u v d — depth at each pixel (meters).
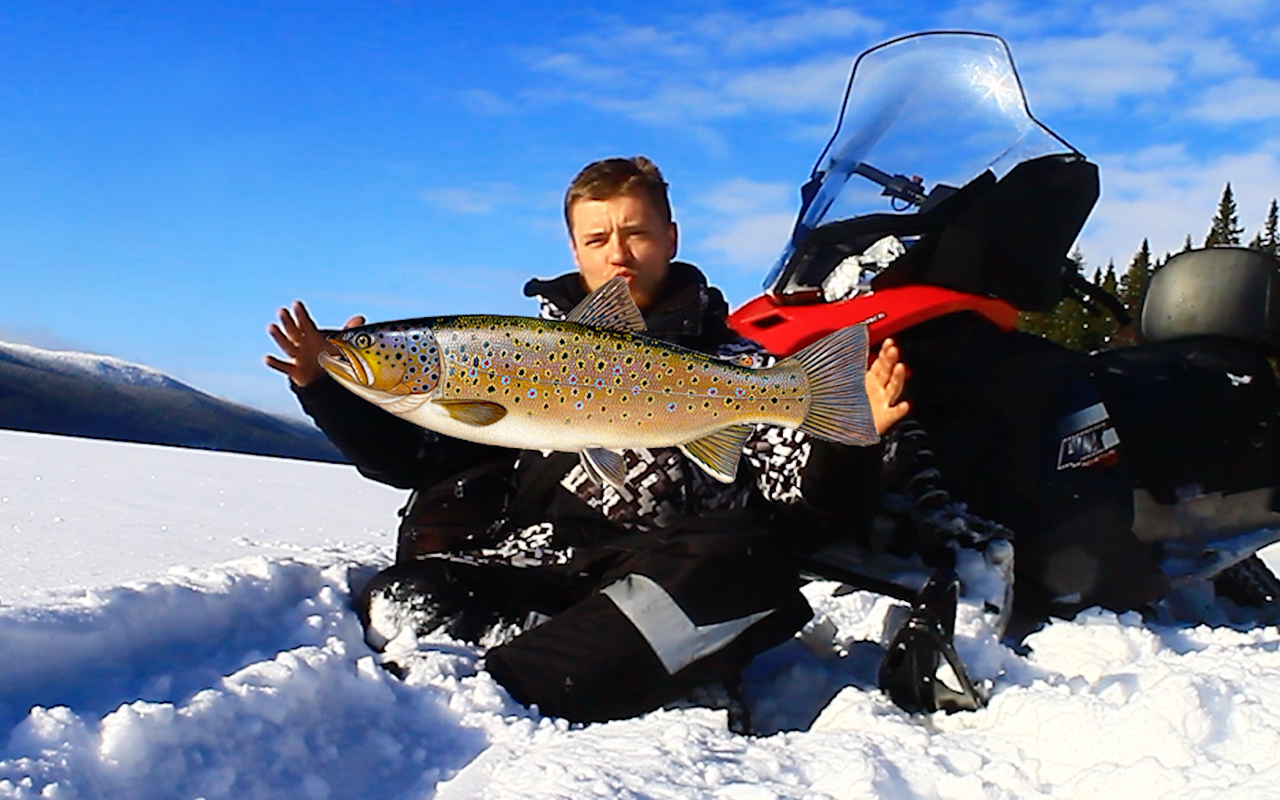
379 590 1.75
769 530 1.71
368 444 1.78
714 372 1.32
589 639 1.53
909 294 1.95
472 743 1.38
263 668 1.36
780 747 1.33
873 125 2.18
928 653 1.53
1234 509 2.29
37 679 1.30
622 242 1.78
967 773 1.30
